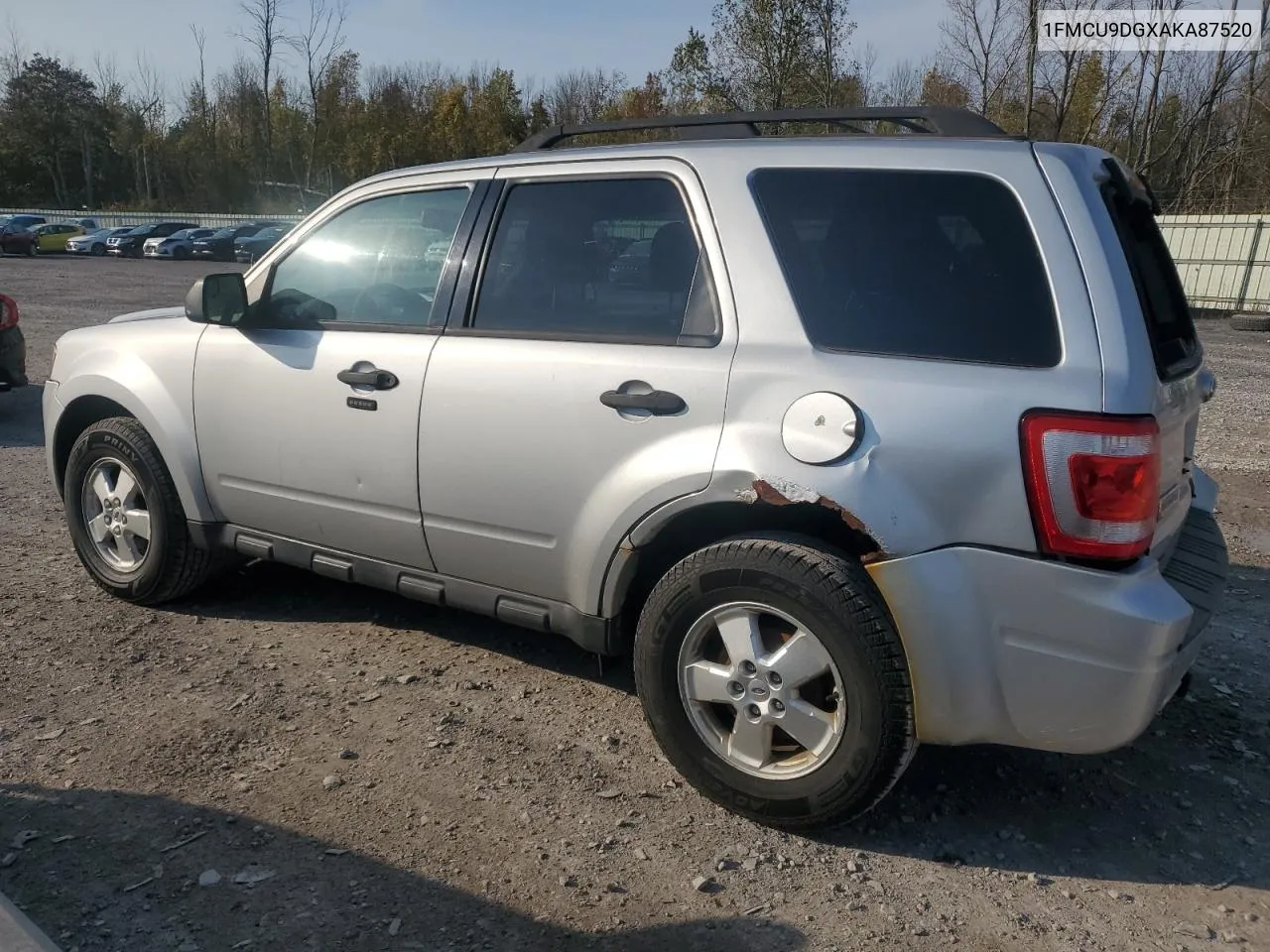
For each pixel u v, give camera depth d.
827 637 2.89
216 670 4.06
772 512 3.06
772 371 2.99
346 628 4.51
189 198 69.12
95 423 4.66
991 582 2.74
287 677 4.02
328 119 59.66
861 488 2.82
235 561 4.71
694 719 3.18
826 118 3.33
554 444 3.36
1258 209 27.53
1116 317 2.70
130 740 3.51
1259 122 28.50
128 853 2.90
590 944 2.60
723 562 3.02
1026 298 2.78
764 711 3.05
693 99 26.28
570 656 4.27
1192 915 2.76
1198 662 4.31
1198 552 3.37
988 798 3.30
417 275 3.83
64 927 2.60
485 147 52.09
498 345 3.52
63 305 19.12
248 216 52.38
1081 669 2.70
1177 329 3.35
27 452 7.82
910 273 2.94
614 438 3.23
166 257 40.03
